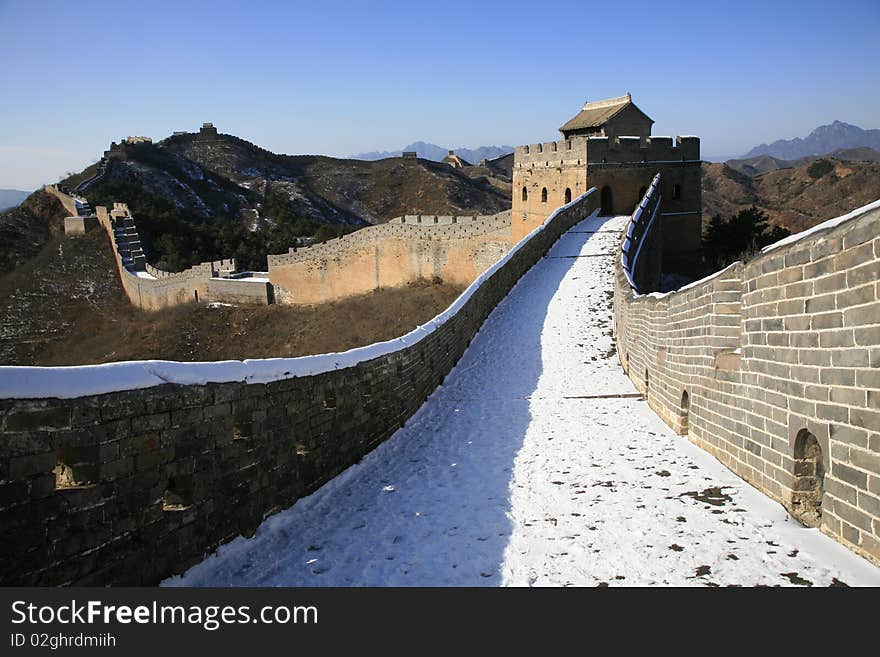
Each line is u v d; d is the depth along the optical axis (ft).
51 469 14.94
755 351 23.86
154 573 17.75
